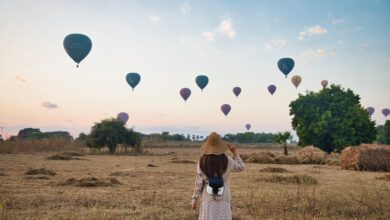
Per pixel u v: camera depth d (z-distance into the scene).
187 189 15.12
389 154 27.30
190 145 95.12
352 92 56.38
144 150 65.25
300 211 10.80
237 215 10.27
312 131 53.88
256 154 37.88
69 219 9.47
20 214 9.98
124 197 12.75
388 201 12.15
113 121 57.19
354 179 19.56
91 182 15.73
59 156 35.94
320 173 23.97
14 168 24.45
